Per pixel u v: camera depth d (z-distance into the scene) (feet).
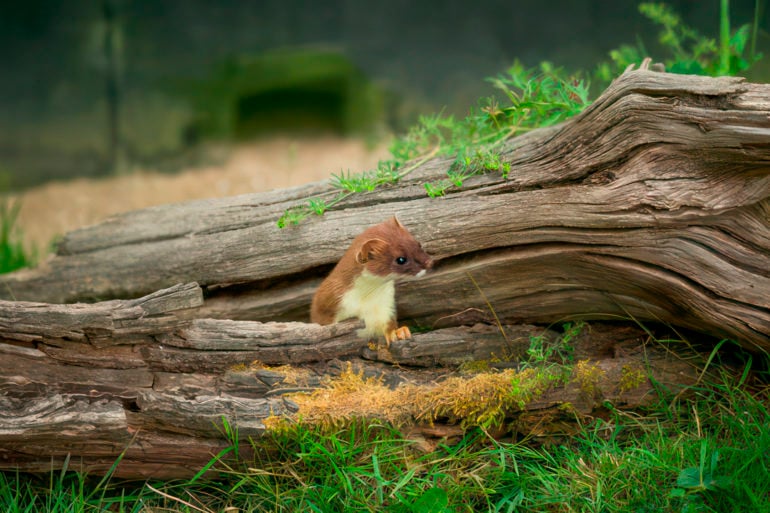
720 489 22.03
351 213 30.96
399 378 26.76
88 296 34.81
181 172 72.90
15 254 48.11
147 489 25.49
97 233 35.32
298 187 33.22
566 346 27.96
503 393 25.67
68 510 23.44
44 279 35.40
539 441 26.45
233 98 78.84
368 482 24.25
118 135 74.90
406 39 82.64
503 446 26.00
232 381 25.63
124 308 24.79
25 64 73.87
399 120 79.05
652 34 72.84
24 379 24.47
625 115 25.00
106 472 24.68
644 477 23.52
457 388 25.85
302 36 81.35
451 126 33.99
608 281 27.58
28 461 23.99
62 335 24.58
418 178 30.58
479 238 28.53
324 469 24.40
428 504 22.31
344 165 70.44
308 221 31.40
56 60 74.54
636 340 28.55
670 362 27.25
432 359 27.68
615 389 26.37
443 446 25.26
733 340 26.20
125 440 23.86
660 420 26.45
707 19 69.00
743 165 24.06
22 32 73.56
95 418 23.24
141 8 76.38
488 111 30.86
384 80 80.74
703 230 25.25
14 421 22.72
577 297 28.63
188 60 77.92
